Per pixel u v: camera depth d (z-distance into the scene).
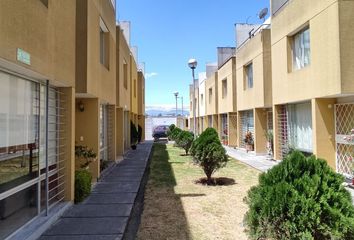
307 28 10.56
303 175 3.60
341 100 9.27
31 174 5.33
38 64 4.73
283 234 3.38
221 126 25.86
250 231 3.69
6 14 3.77
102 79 9.80
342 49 8.12
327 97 9.30
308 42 10.51
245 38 19.89
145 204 6.96
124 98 16.50
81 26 7.56
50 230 5.20
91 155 8.70
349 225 3.29
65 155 6.59
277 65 12.70
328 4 8.61
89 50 7.78
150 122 45.72
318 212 3.31
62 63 5.89
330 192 3.44
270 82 14.65
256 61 15.61
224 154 9.09
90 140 9.15
